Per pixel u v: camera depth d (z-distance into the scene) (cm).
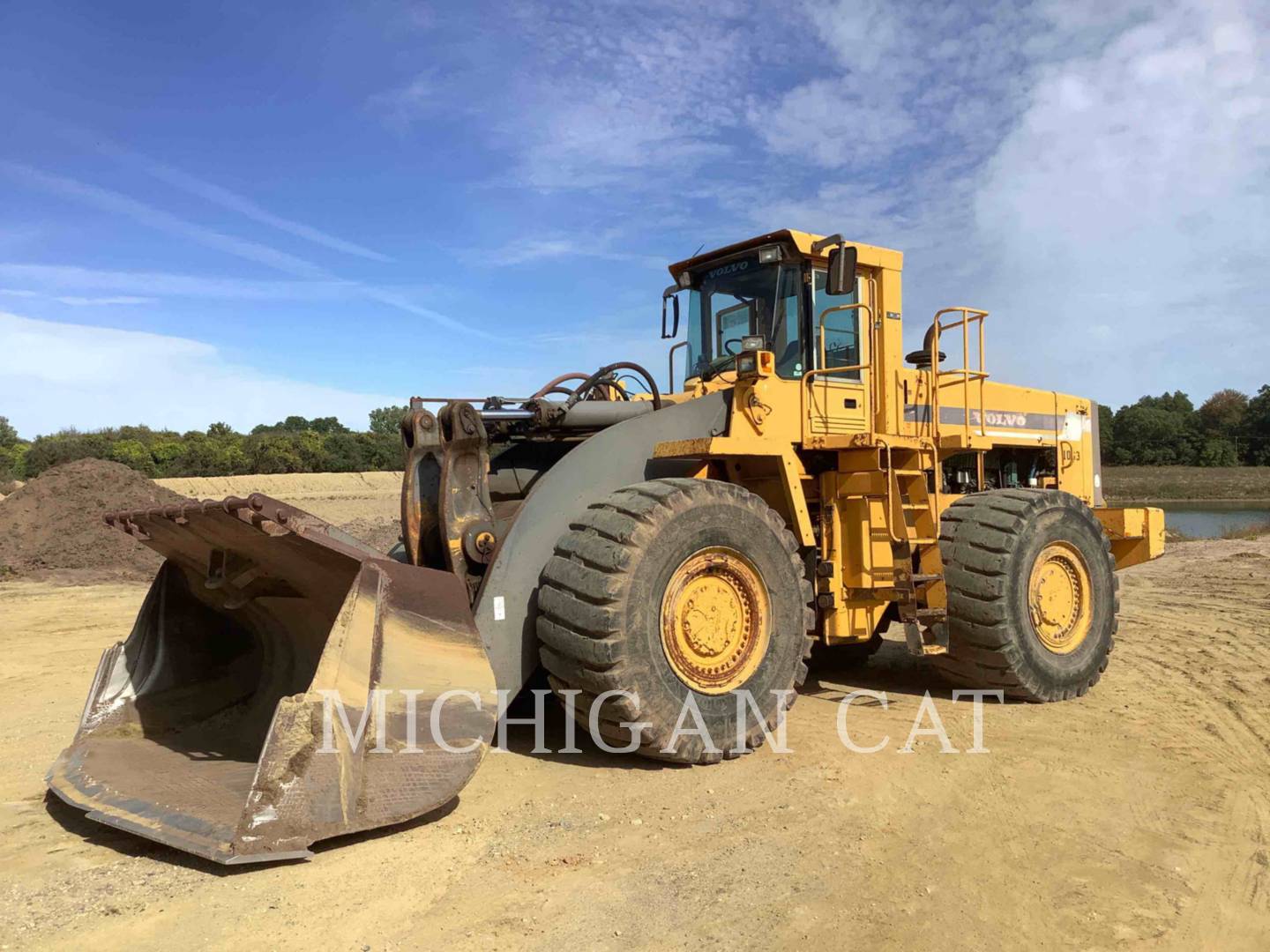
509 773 429
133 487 1473
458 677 359
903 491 557
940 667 614
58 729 515
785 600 473
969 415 671
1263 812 381
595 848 337
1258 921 287
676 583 431
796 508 514
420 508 449
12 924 272
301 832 311
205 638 473
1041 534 600
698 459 514
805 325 581
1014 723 533
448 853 330
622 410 550
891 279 622
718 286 618
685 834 352
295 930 270
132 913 279
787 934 274
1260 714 542
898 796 399
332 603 404
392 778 334
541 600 423
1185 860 332
